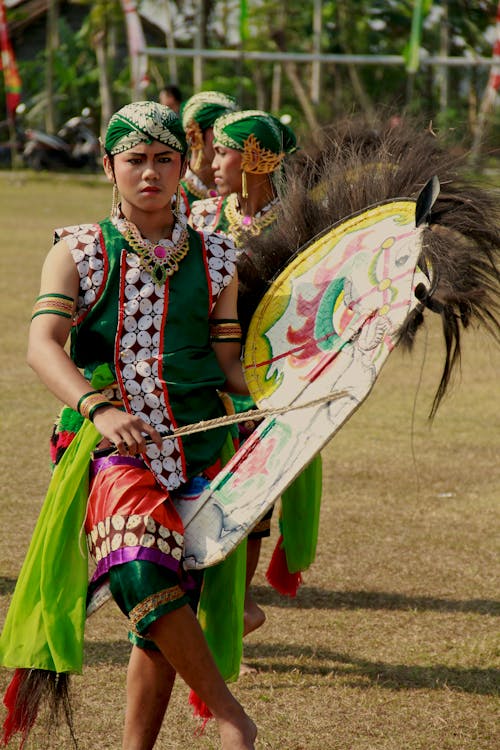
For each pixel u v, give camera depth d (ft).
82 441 15.76
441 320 15.88
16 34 185.57
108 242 15.57
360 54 165.37
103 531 14.83
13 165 151.12
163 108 15.60
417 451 35.58
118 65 184.85
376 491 31.32
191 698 16.26
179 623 14.42
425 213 15.35
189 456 15.61
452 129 18.62
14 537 26.43
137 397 15.46
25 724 15.53
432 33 161.79
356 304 15.90
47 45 186.09
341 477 32.58
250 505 14.82
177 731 17.85
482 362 50.29
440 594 24.26
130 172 15.46
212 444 15.97
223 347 16.53
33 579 15.48
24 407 39.06
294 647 21.50
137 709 15.30
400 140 18.04
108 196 131.54
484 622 22.80
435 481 32.40
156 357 15.52
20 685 15.46
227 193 22.98
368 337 15.37
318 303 16.44
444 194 16.44
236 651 15.76
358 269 16.20
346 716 18.54
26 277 66.90
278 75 158.71
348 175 17.67
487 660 20.95
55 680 15.44
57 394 14.89
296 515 21.68
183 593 14.60
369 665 20.67
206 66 170.71
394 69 163.32
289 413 15.52
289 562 21.90
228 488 15.29
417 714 18.66
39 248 81.05
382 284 15.67
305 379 15.79
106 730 17.72
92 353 15.75
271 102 172.45
